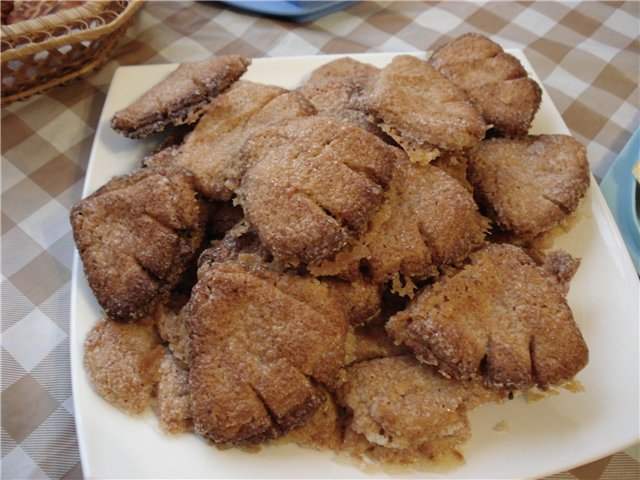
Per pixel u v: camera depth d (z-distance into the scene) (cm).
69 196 35
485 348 25
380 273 26
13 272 32
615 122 38
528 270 27
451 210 27
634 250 31
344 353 25
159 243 27
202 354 24
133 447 24
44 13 37
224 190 29
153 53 41
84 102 38
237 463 24
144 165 31
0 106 38
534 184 30
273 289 25
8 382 29
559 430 25
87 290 28
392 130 29
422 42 43
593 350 26
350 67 35
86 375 26
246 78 36
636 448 26
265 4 44
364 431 24
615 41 43
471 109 30
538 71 41
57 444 27
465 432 24
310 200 25
